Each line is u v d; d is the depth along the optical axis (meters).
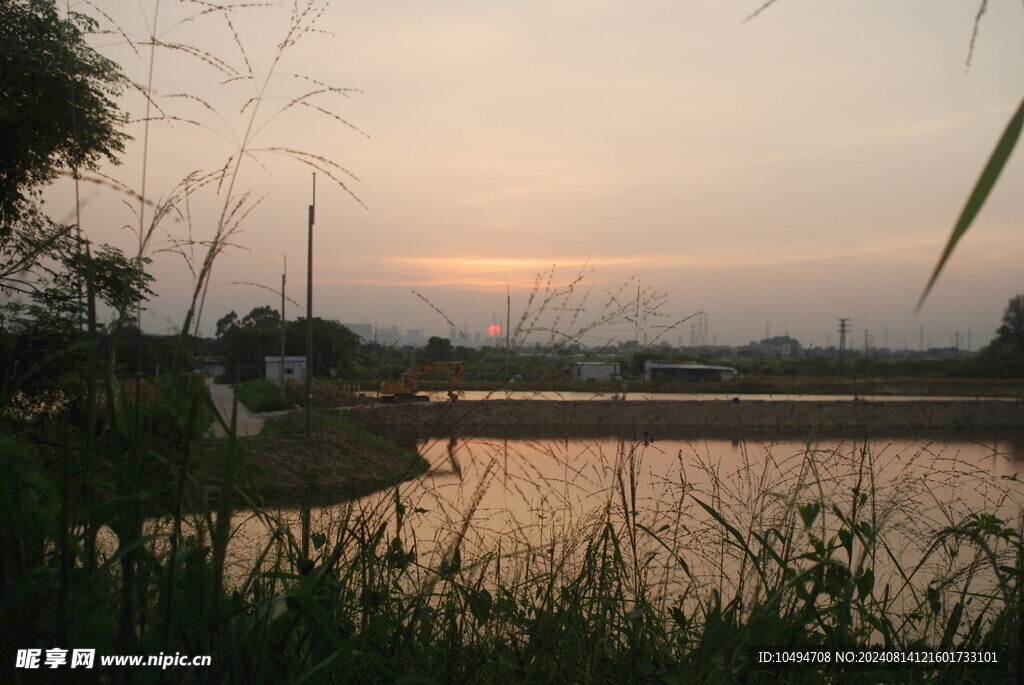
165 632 1.71
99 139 2.36
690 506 2.91
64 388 1.94
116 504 1.68
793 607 2.35
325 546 2.18
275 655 1.86
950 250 0.84
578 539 2.75
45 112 2.29
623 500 2.73
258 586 2.02
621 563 2.68
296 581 2.12
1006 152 0.86
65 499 1.67
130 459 1.82
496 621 2.65
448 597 2.50
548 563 2.81
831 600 2.52
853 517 2.46
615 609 2.64
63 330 1.94
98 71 2.21
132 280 1.91
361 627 2.15
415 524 2.83
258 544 2.25
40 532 1.86
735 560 2.91
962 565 3.03
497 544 2.81
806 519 2.14
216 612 1.73
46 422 1.96
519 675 2.49
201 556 1.75
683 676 2.18
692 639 2.68
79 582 1.65
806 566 2.52
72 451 1.88
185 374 1.83
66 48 2.16
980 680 2.64
